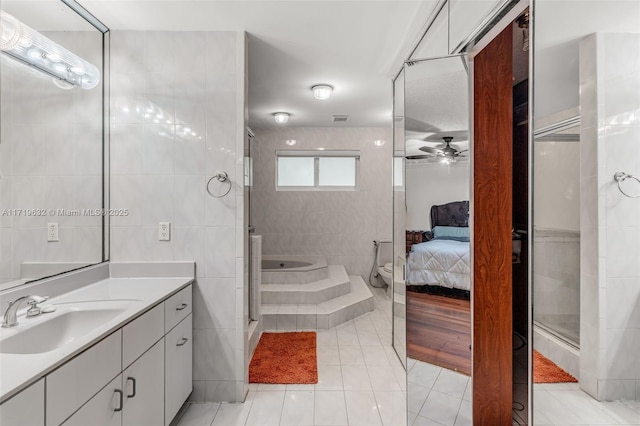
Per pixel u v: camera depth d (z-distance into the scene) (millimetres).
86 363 1186
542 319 1368
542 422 1377
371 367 2709
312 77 3053
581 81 1121
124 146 2215
